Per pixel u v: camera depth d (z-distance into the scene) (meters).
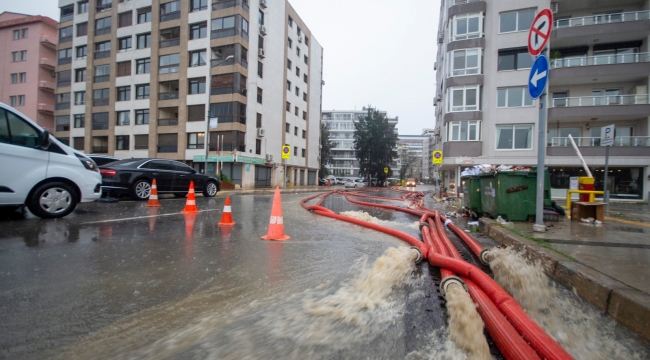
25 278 3.19
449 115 22.48
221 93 28.86
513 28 21.48
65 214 6.50
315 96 47.00
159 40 31.38
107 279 3.26
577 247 4.30
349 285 3.22
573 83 21.22
